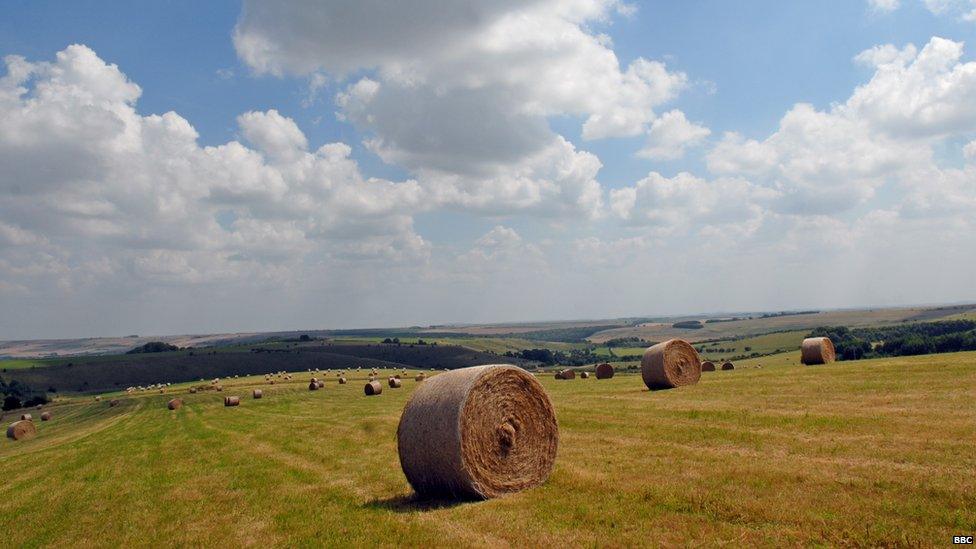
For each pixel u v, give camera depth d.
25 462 26.41
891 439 13.73
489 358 136.12
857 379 25.80
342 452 19.95
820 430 15.48
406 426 14.07
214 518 12.67
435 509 12.17
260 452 21.77
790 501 9.92
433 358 134.00
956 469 10.86
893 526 8.59
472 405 13.52
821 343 41.00
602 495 11.59
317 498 13.70
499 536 9.79
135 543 11.51
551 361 140.88
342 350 138.38
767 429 16.25
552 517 10.54
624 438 17.36
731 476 11.71
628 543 8.88
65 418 61.72
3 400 90.44
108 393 93.06
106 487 17.75
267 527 11.59
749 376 33.78
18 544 12.41
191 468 19.66
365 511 12.26
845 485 10.46
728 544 8.48
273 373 108.75
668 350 32.25
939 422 15.09
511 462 13.95
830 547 8.15
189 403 58.72
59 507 15.63
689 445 15.53
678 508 10.22
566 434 18.94
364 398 48.62
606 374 52.97
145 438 31.14
